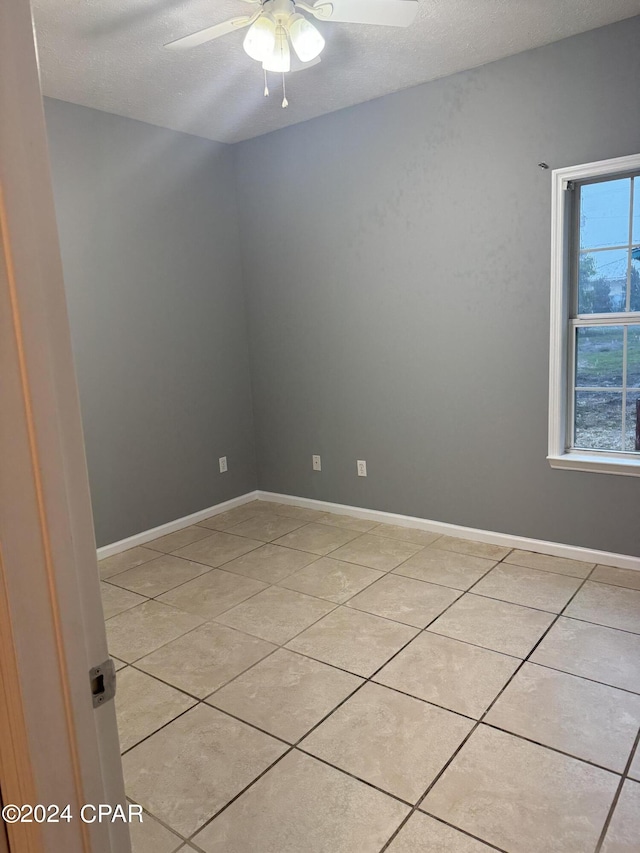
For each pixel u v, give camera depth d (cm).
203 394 434
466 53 310
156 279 396
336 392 420
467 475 368
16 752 64
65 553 63
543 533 345
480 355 351
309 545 377
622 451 323
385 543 373
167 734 207
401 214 367
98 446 370
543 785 177
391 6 218
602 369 323
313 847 159
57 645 64
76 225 351
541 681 226
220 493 452
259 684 233
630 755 187
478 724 204
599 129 297
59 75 307
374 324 392
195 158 416
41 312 60
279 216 425
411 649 251
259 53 231
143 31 266
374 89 350
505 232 332
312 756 193
